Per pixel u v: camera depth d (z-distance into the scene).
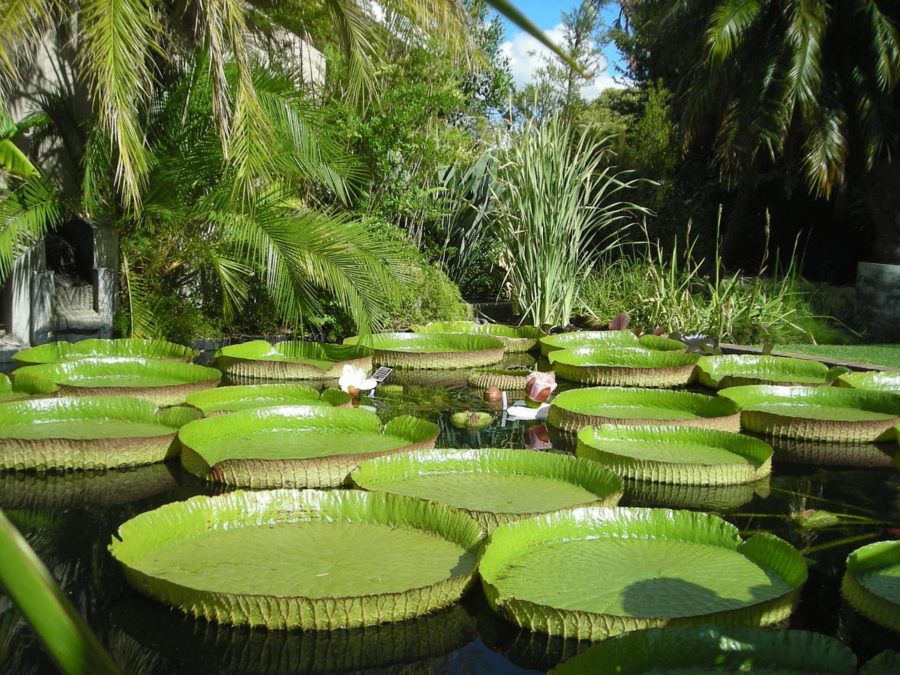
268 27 7.89
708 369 5.88
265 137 6.00
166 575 2.29
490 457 3.40
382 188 8.43
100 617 2.18
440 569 2.36
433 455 3.38
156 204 6.55
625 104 15.05
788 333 8.44
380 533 2.65
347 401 4.25
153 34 6.99
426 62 8.73
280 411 3.99
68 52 7.05
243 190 6.17
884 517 3.14
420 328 7.46
